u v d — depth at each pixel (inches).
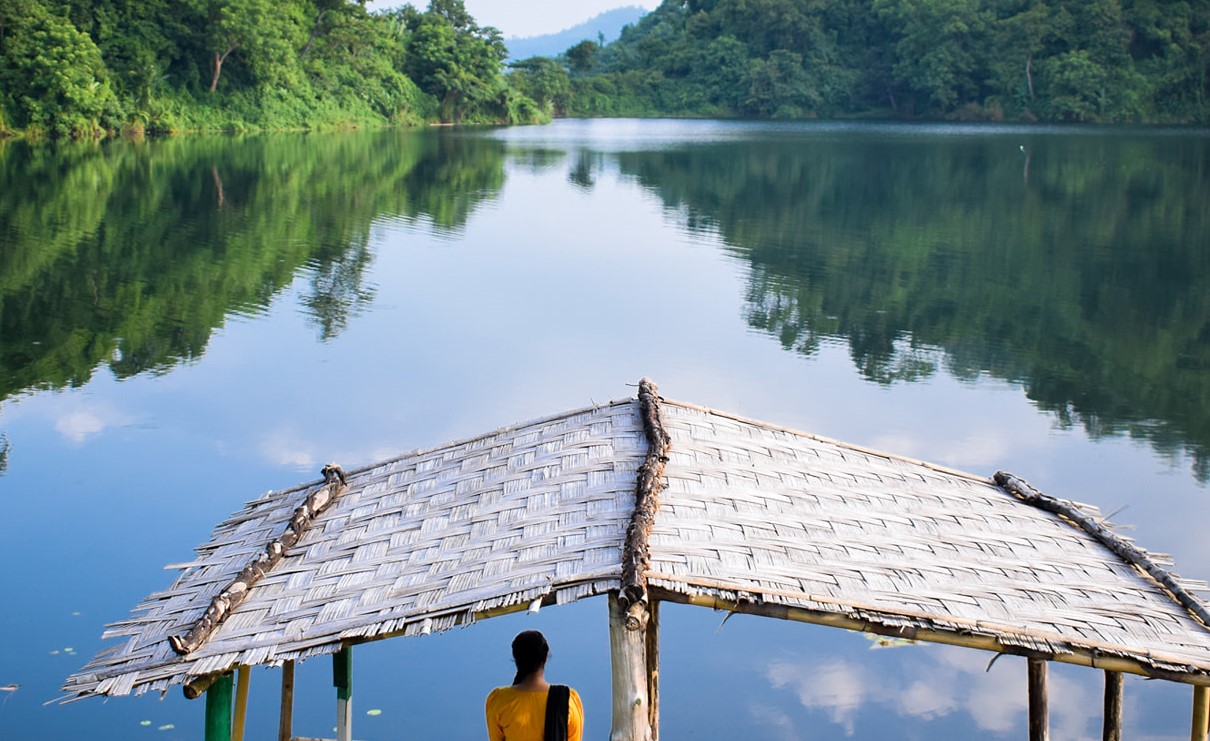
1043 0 3339.1
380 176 1492.4
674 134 2731.3
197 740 263.4
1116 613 185.6
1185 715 287.4
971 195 1344.7
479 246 958.4
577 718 171.9
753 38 4168.3
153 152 1689.2
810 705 287.3
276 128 2352.4
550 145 2228.1
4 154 1551.4
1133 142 2252.7
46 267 808.3
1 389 530.6
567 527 184.4
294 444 458.6
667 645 317.7
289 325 667.4
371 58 2903.5
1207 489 431.5
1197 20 3110.2
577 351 617.9
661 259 906.7
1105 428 506.0
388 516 207.9
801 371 589.3
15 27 1781.5
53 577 337.7
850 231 1064.2
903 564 187.6
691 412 230.4
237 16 2117.4
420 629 164.9
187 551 357.4
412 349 615.2
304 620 176.7
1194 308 749.3
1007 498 228.8
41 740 260.5
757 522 190.1
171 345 618.2
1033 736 220.8
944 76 3442.4
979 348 647.1
